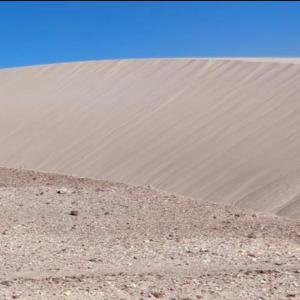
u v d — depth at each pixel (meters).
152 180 27.19
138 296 7.18
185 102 34.75
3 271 8.64
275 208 20.47
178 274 8.37
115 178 28.61
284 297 7.22
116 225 11.84
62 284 7.78
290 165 23.66
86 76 44.16
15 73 47.69
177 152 28.88
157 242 10.51
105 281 7.91
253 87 33.44
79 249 10.05
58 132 35.47
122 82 41.31
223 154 26.98
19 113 39.38
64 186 15.75
